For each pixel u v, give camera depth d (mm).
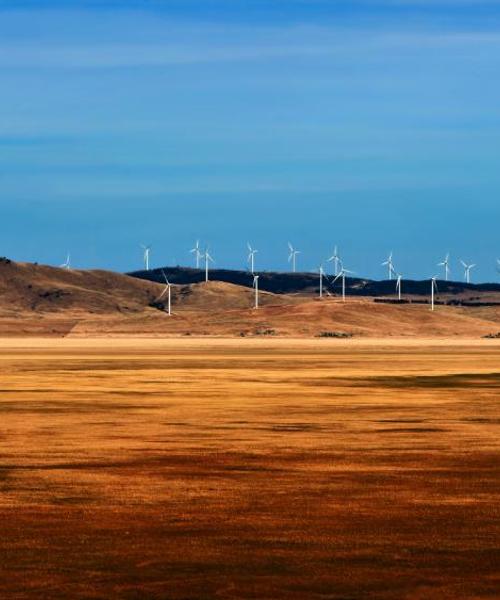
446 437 127062
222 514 76812
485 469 99500
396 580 58344
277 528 71938
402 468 100062
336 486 89375
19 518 75062
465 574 59719
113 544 66938
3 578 58656
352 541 68000
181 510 78250
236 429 136125
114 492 85938
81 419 149250
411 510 78438
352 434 130375
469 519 75062
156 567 61156
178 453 110875
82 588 56562
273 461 104750
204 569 60688
